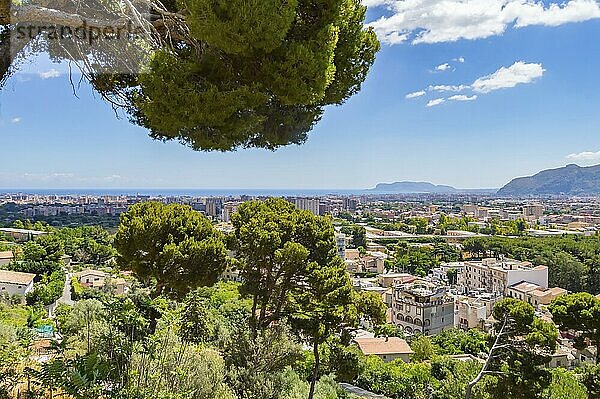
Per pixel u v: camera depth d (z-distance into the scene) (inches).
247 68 160.7
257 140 192.4
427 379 920.9
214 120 153.7
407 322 2000.5
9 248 2167.8
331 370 652.1
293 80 155.8
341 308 579.5
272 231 574.2
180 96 149.2
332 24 165.9
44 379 166.1
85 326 226.2
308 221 604.1
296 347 535.2
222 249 565.3
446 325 1988.2
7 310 810.8
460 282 2896.2
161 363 205.0
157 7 153.6
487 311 1972.2
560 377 679.1
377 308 620.7
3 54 148.6
